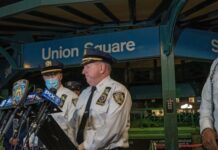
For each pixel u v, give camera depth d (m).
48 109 2.68
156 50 5.27
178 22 5.80
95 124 2.94
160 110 7.01
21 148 2.77
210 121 2.24
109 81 3.06
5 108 2.94
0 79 6.89
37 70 6.16
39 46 6.15
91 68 3.06
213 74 2.28
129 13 5.32
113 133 2.81
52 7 4.76
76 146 2.89
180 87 8.84
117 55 5.53
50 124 2.62
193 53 5.48
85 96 3.19
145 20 5.83
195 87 8.76
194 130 6.39
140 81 9.68
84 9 4.97
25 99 2.80
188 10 5.19
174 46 5.35
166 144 5.09
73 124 3.37
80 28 6.21
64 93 4.02
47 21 5.69
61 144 2.59
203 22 6.02
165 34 5.21
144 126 6.97
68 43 5.90
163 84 5.19
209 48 5.64
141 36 5.38
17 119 2.85
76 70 9.13
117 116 2.84
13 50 6.62
